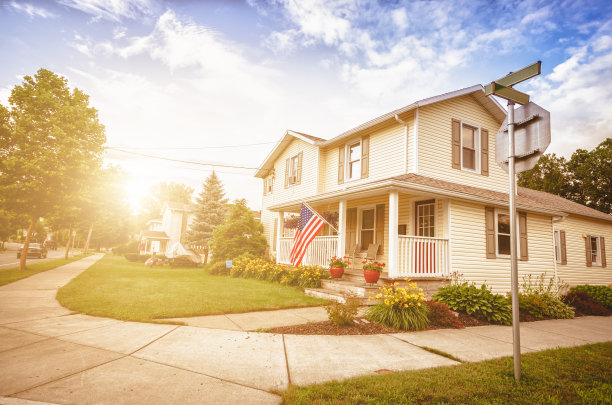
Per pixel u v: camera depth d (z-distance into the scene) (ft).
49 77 50.55
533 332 22.58
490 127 42.91
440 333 20.61
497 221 37.04
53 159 46.32
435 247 31.89
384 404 10.05
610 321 30.32
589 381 13.01
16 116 47.47
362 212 43.14
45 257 103.14
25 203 48.19
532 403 10.78
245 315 22.53
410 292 23.38
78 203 52.70
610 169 86.07
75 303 23.99
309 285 34.99
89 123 51.19
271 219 65.92
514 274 13.15
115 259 101.96
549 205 47.24
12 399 9.53
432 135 37.11
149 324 19.04
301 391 10.69
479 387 11.71
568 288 47.11
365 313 23.71
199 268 75.97
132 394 10.13
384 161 39.65
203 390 10.69
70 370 11.89
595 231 56.54
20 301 25.12
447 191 31.09
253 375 12.24
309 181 53.16
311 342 16.98
